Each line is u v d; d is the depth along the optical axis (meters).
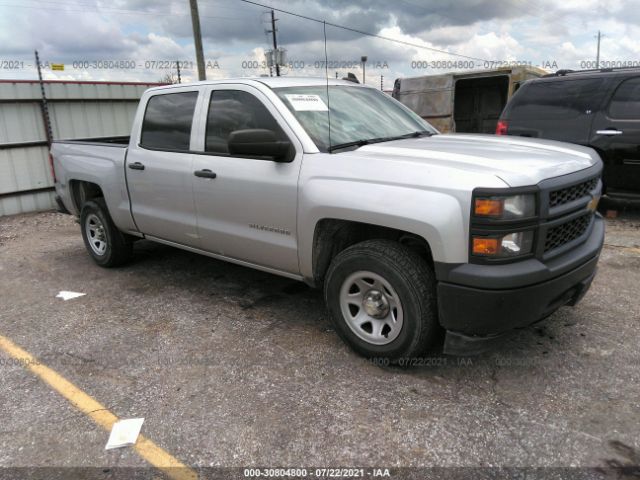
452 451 2.53
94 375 3.36
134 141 4.87
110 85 11.09
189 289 4.87
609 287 4.52
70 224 8.55
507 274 2.74
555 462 2.43
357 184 3.16
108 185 5.14
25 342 3.89
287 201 3.54
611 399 2.89
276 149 3.45
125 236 5.50
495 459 2.47
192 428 2.77
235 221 3.98
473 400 2.93
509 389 3.03
